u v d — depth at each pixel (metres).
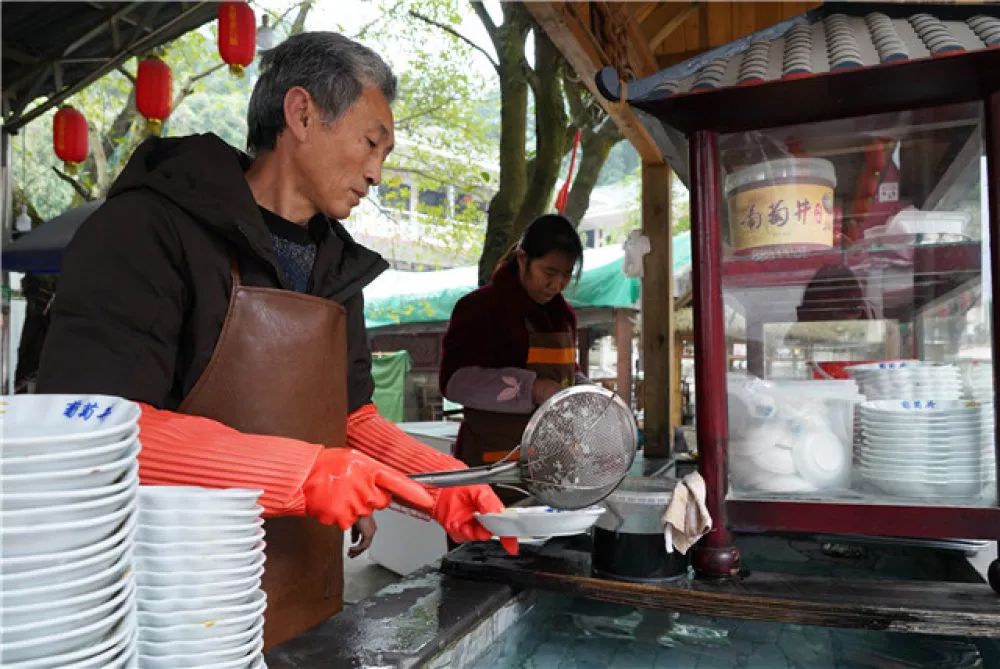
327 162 1.29
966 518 1.30
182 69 9.52
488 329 2.70
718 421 1.43
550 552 1.59
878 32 1.38
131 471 0.65
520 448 1.09
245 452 0.91
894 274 1.50
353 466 0.90
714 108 1.42
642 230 3.56
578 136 3.83
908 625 1.21
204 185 1.18
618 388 6.26
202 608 0.74
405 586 1.40
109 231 1.11
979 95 1.32
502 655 1.28
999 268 1.27
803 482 1.42
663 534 1.38
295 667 1.00
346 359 1.43
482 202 8.66
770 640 1.34
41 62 5.80
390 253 11.34
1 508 0.55
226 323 1.19
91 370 1.02
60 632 0.56
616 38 2.71
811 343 1.62
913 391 1.42
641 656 1.27
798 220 1.46
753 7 3.26
